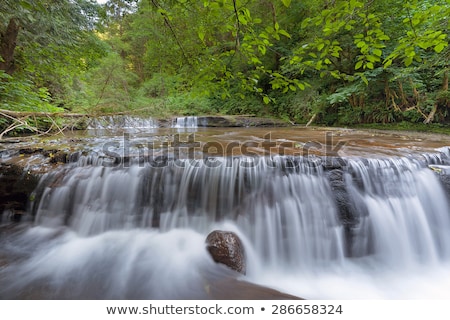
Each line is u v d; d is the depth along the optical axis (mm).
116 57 13039
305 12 9586
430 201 3492
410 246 3354
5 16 5227
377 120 8547
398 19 6520
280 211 3279
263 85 12969
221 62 2754
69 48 6848
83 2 6645
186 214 3396
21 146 4227
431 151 4074
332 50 2312
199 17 2922
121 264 2674
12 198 3508
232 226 3250
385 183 3441
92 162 3668
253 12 9797
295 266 3170
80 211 3492
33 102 6008
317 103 9547
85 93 10898
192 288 2275
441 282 2963
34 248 2953
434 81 7125
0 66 5789
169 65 4512
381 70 7195
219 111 13141
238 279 2389
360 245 3236
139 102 10797
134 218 3463
